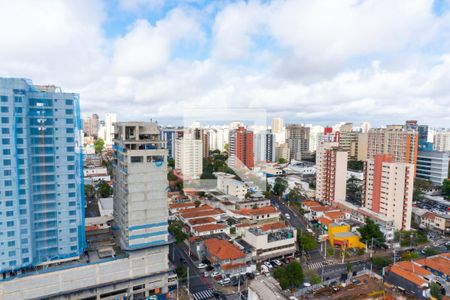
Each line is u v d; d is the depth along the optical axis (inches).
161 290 3100.4
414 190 6668.3
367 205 5295.3
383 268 3449.8
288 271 3125.0
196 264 3742.6
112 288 2898.6
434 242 4512.8
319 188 6318.9
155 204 3024.1
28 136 2623.0
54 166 2768.2
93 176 7859.3
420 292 2947.8
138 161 2940.5
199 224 4505.4
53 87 2957.7
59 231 2815.0
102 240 3390.7
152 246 3011.8
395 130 7839.6
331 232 4429.1
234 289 3206.2
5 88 2484.0
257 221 4936.0
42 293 2630.4
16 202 2583.7
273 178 7450.8
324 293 3093.0
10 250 2583.7
